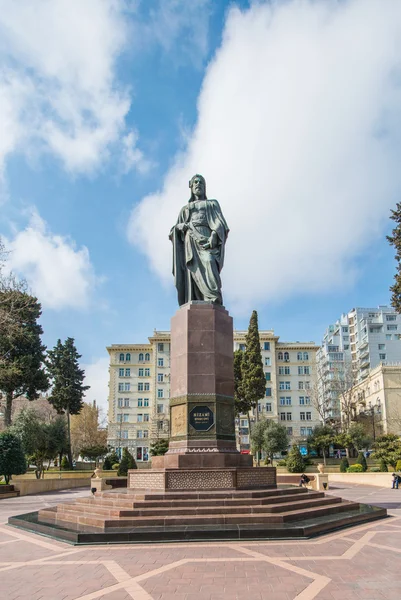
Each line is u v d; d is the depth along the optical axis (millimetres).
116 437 86375
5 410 49406
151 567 9773
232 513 13750
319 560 10281
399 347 95750
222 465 16281
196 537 12344
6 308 35875
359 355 100750
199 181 21141
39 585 8672
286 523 13461
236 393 60062
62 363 61406
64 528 13406
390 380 71875
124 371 89875
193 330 18016
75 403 61562
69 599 7867
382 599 7820
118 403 88375
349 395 73750
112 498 15156
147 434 86812
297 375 89188
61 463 58719
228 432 17391
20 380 48031
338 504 16656
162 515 13562
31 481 35094
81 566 9961
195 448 16672
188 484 15281
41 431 47031
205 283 19219
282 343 90438
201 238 19875
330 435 65125
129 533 12305
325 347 106188
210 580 8859
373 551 11133
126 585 8602
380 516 16625
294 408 87688
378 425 73312
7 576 9297
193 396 17266
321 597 7914
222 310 18781
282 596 7969
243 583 8672
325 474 36219
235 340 89375
